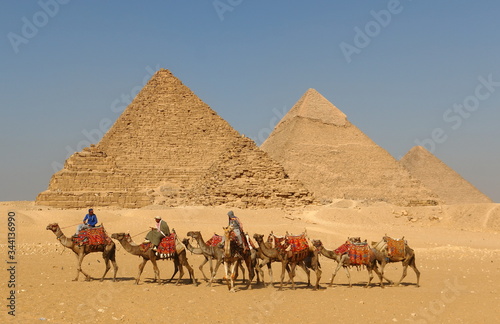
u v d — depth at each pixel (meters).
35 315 19.83
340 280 31.44
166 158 183.38
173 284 27.98
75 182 126.81
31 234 60.88
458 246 60.34
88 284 26.84
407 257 28.53
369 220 95.62
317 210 106.38
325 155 183.38
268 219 86.69
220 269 35.12
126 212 86.00
